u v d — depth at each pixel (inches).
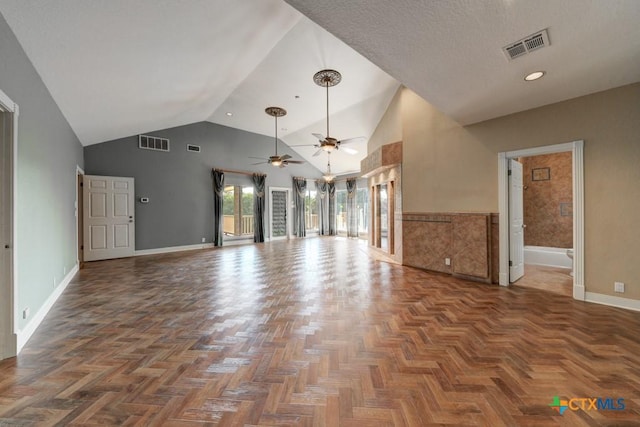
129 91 163.6
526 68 104.7
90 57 116.6
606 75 110.4
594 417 58.4
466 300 133.1
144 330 101.1
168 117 252.1
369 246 312.5
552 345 88.7
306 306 125.4
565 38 86.7
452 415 59.2
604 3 71.7
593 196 127.4
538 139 143.0
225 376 73.1
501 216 158.6
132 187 265.3
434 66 103.3
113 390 67.6
